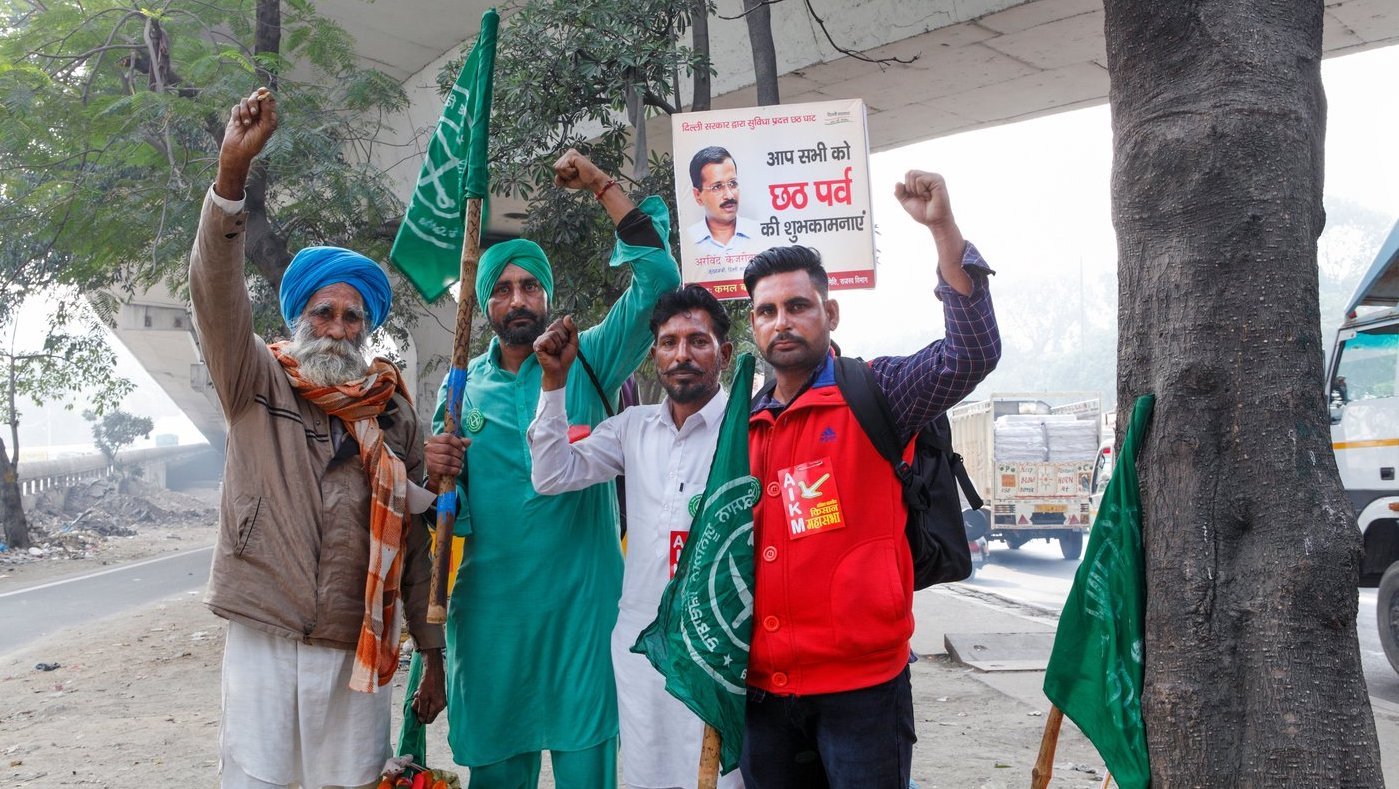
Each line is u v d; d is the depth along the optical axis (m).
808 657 2.49
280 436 2.89
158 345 27.69
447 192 3.48
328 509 2.90
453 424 3.18
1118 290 2.97
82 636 10.66
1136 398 2.87
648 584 3.14
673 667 2.54
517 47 7.62
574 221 7.65
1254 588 2.62
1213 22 2.79
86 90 9.90
